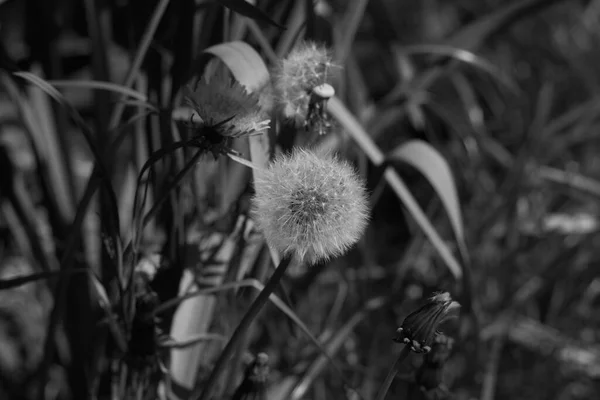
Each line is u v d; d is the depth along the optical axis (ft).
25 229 2.56
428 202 3.35
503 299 3.04
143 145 2.45
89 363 2.50
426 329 1.73
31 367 2.81
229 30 2.29
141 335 1.91
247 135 1.73
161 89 2.41
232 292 2.21
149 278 2.15
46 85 1.94
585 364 2.98
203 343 2.18
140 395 1.96
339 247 1.73
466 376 2.74
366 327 2.81
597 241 3.45
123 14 2.80
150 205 2.40
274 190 1.72
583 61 4.57
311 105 1.90
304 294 2.64
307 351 2.58
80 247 2.55
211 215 2.31
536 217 3.34
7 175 2.57
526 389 3.02
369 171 2.69
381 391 1.76
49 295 2.75
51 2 2.64
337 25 2.69
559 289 3.22
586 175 3.90
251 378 1.88
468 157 3.39
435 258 3.16
